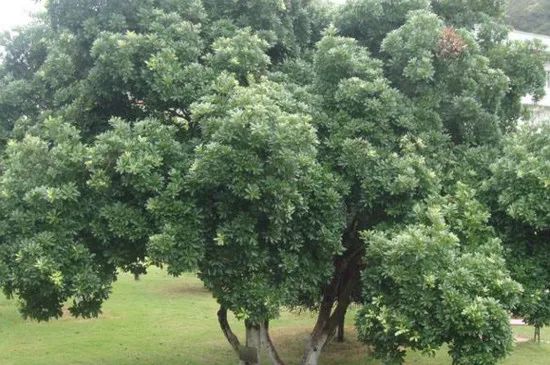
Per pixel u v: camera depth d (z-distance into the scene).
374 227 6.45
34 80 7.70
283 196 5.39
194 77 6.34
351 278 7.95
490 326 5.23
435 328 5.39
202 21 7.08
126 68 6.18
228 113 5.48
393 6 7.49
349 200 6.58
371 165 6.31
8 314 13.76
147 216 5.82
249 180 5.35
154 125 6.05
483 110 7.18
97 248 6.04
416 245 5.46
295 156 5.47
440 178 6.70
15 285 5.69
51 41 7.54
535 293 6.07
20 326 12.85
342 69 6.77
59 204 5.63
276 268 6.11
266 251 5.89
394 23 7.53
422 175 6.28
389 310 5.61
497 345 5.30
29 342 11.68
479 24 8.12
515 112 8.24
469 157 6.99
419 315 5.45
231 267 5.89
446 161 6.88
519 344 12.27
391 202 6.34
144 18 6.72
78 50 6.95
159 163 5.64
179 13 6.95
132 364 10.42
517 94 7.96
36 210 5.68
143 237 5.81
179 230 5.51
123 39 6.31
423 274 5.41
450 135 7.31
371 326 5.86
